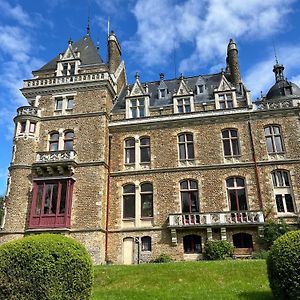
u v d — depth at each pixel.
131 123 28.03
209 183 25.42
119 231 25.28
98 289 14.30
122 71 34.88
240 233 23.84
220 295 12.08
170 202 25.44
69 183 25.25
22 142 26.97
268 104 26.73
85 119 27.64
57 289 8.99
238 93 28.98
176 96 28.75
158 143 27.34
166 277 14.98
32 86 29.17
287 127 25.94
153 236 24.70
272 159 25.31
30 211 25.08
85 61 30.95
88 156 26.36
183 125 27.50
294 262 9.52
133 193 26.36
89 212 24.70
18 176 25.97
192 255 23.83
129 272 16.05
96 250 23.67
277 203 24.34
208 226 23.69
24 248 9.29
